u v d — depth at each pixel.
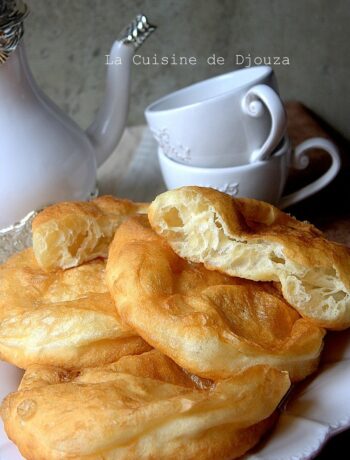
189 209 0.25
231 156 0.36
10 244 0.33
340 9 0.45
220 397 0.21
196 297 0.24
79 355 0.24
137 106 0.62
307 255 0.24
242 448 0.21
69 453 0.20
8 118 0.32
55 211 0.28
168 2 0.57
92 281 0.27
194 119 0.35
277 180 0.37
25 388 0.22
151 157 0.46
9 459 0.22
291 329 0.24
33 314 0.25
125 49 0.37
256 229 0.26
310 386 0.24
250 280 0.25
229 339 0.22
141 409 0.20
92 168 0.36
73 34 0.58
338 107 0.48
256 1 0.54
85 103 0.61
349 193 0.40
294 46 0.52
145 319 0.23
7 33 0.30
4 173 0.32
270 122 0.35
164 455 0.20
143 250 0.25
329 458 0.25
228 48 0.58
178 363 0.23
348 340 0.25
